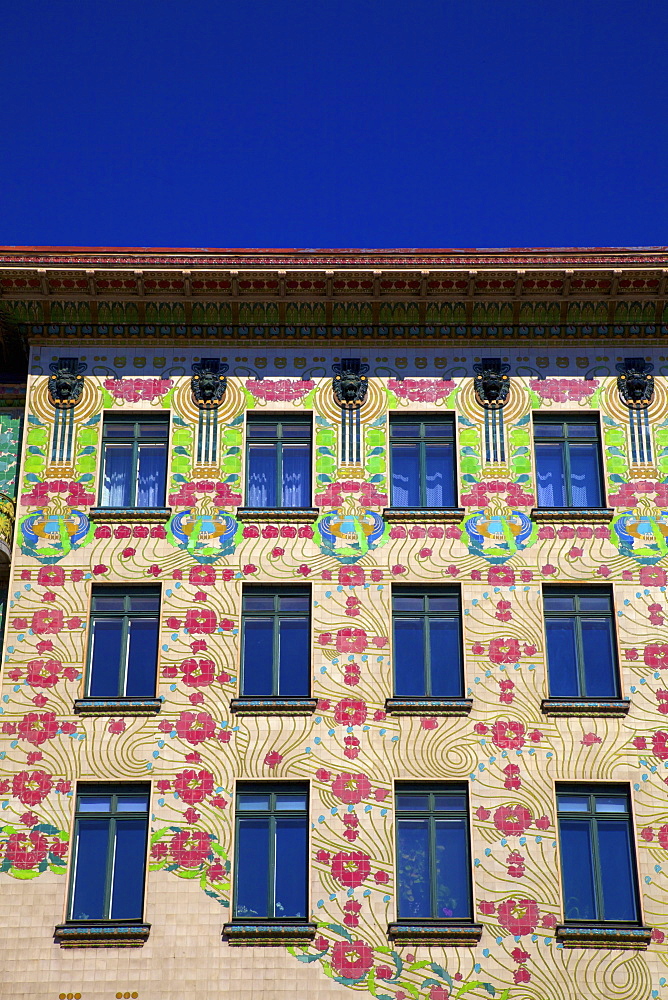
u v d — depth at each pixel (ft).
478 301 96.58
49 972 80.74
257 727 86.48
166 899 82.43
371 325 97.55
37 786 84.94
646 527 92.27
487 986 80.53
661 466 94.17
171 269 95.14
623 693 87.66
